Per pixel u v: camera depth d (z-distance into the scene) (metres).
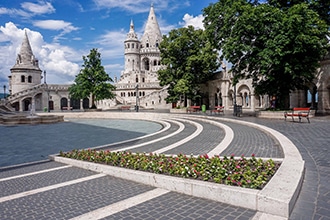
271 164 5.58
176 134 14.01
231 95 35.28
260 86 20.86
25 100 63.25
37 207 4.60
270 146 8.85
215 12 23.98
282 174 4.86
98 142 13.82
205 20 25.98
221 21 23.72
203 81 39.69
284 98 20.31
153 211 4.18
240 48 18.48
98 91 42.09
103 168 6.81
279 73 19.45
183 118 25.02
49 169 7.67
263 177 4.77
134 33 90.06
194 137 12.24
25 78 67.69
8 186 6.00
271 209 3.83
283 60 17.59
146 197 4.83
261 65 18.09
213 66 36.38
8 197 5.18
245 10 18.12
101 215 4.12
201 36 35.38
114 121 29.64
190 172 5.29
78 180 6.24
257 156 7.37
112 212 4.22
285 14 16.72
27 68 67.62
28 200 4.97
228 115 24.22
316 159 6.78
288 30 16.22
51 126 24.28
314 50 17.41
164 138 12.66
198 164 5.82
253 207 4.03
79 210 4.38
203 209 4.16
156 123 25.41
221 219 3.76
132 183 5.79
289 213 3.74
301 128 12.64
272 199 3.82
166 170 5.77
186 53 37.12
